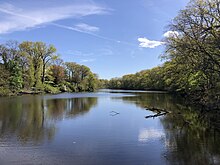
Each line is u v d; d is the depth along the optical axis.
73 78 121.25
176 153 13.96
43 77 84.56
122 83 181.00
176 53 33.81
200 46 24.81
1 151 14.17
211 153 13.86
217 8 25.34
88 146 15.39
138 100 55.19
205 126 21.73
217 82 24.70
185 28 28.19
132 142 16.41
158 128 21.22
